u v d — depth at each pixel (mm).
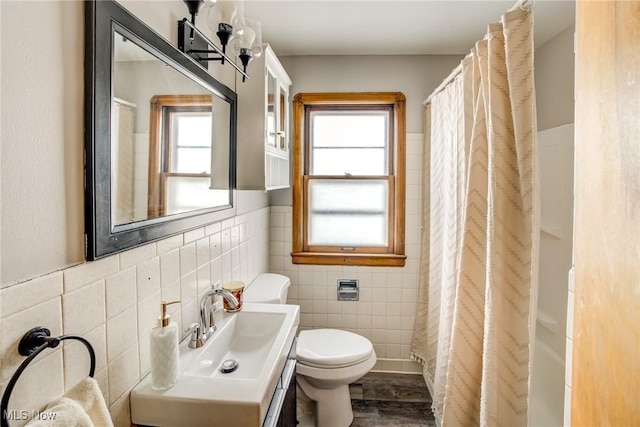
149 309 976
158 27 1024
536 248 1107
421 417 2035
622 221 480
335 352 1844
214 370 1179
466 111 1508
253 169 1691
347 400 1937
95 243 736
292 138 2490
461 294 1412
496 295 1153
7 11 558
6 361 562
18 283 585
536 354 1857
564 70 1944
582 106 573
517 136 1102
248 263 1947
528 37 1070
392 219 2531
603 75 517
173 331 921
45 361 638
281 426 1084
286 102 2295
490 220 1169
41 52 620
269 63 1784
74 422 585
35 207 615
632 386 468
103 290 788
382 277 2502
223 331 1289
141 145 911
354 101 2461
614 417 500
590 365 551
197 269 1277
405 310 2498
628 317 472
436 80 2424
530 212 1116
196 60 1236
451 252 1739
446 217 1841
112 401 824
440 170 2102
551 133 1887
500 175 1155
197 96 1248
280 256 2557
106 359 802
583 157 569
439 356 1873
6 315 562
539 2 1679
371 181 2545
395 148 2482
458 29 2047
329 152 2564
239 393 895
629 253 469
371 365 1853
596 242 536
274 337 1367
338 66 2453
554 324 1787
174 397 877
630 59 462
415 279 2482
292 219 2527
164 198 1032
